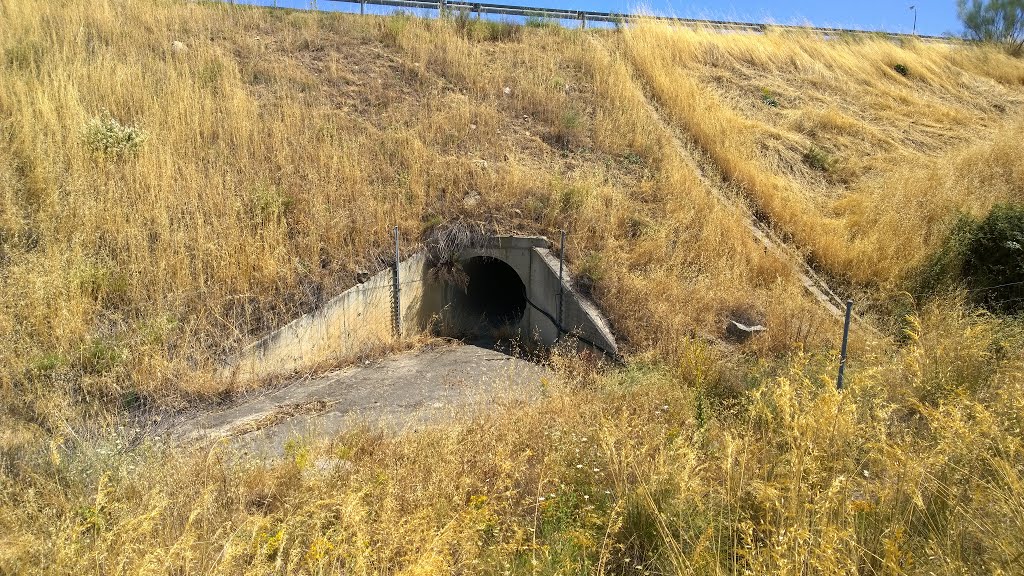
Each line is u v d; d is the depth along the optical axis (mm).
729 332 8875
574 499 4457
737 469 4559
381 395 7844
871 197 12359
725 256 10227
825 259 10938
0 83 10383
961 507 3807
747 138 14305
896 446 4363
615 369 7680
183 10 15367
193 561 3658
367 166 11125
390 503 4070
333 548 3738
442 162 11648
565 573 3732
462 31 17484
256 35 15367
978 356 6441
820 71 18703
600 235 10555
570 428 5445
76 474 4684
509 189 11164
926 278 9883
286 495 4727
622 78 15758
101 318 7723
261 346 8070
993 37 23375
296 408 7371
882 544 3645
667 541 3850
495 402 6570
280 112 12141
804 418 4148
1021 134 14688
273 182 10250
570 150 13109
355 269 9500
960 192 12156
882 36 21578
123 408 6867
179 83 12031
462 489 4410
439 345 10086
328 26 16406
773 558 3441
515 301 12805
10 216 8164
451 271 10812
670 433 5203
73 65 11570
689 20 20359
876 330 8836
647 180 12188
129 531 3641
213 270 8609
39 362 6684
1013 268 9352
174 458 5160
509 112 14055
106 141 9727
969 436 4156
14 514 4082
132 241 8344
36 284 7238
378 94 13711
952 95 18906
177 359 7547
